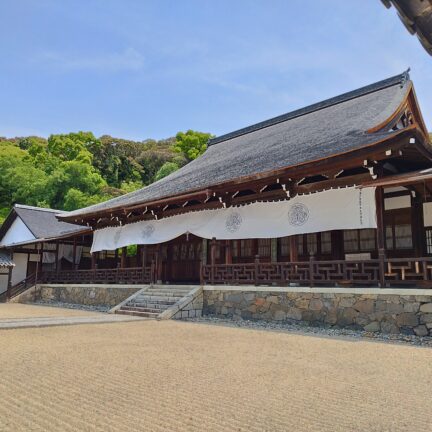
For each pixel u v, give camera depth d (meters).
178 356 5.74
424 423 3.21
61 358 5.46
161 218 14.79
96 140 51.28
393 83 15.70
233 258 15.27
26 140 53.12
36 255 24.30
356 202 9.62
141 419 3.22
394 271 10.78
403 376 4.75
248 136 20.41
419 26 2.42
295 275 9.99
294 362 5.46
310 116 17.89
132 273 15.17
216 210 12.91
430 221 10.50
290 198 10.91
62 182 35.97
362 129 11.20
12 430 2.96
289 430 3.04
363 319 8.64
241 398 3.81
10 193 35.03
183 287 12.60
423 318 7.86
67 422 3.14
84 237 24.22
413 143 8.34
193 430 3.02
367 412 3.46
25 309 15.04
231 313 11.05
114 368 4.94
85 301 16.91
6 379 4.34
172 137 63.09
